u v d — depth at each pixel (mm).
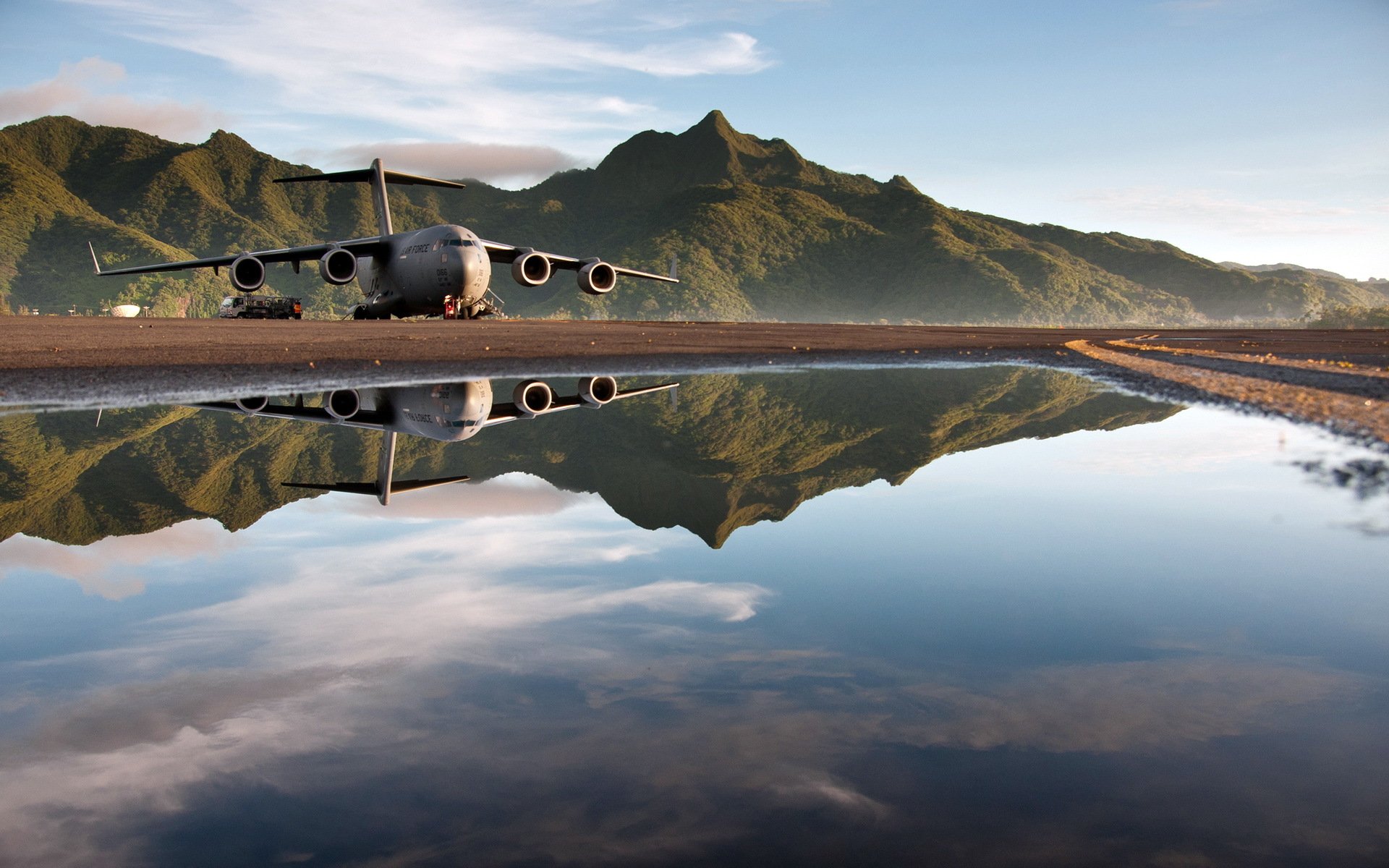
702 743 1868
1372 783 1646
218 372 14641
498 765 1764
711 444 7941
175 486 5332
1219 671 2256
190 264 41062
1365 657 2398
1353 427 7984
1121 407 10305
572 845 1438
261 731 1949
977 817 1515
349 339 24656
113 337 25156
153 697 2148
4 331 29469
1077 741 1854
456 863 1373
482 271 38844
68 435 7781
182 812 1583
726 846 1421
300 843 1467
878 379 15500
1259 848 1396
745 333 40938
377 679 2273
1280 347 26094
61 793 1656
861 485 5672
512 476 5938
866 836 1434
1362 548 3777
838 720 1975
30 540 3971
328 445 7289
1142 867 1314
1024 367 18312
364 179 43031
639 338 30906
